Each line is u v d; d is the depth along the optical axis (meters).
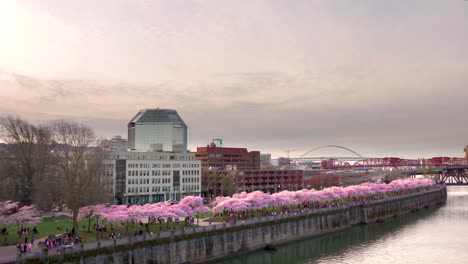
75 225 118.69
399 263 126.62
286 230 155.75
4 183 156.38
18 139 164.00
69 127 172.62
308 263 126.00
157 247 107.31
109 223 136.75
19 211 124.50
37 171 161.62
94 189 138.75
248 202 161.25
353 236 174.12
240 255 133.50
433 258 133.00
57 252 88.94
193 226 134.00
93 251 93.69
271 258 131.88
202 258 119.94
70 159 137.25
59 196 152.12
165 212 128.75
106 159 196.25
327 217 181.75
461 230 187.25
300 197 195.12
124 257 99.62
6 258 84.06
